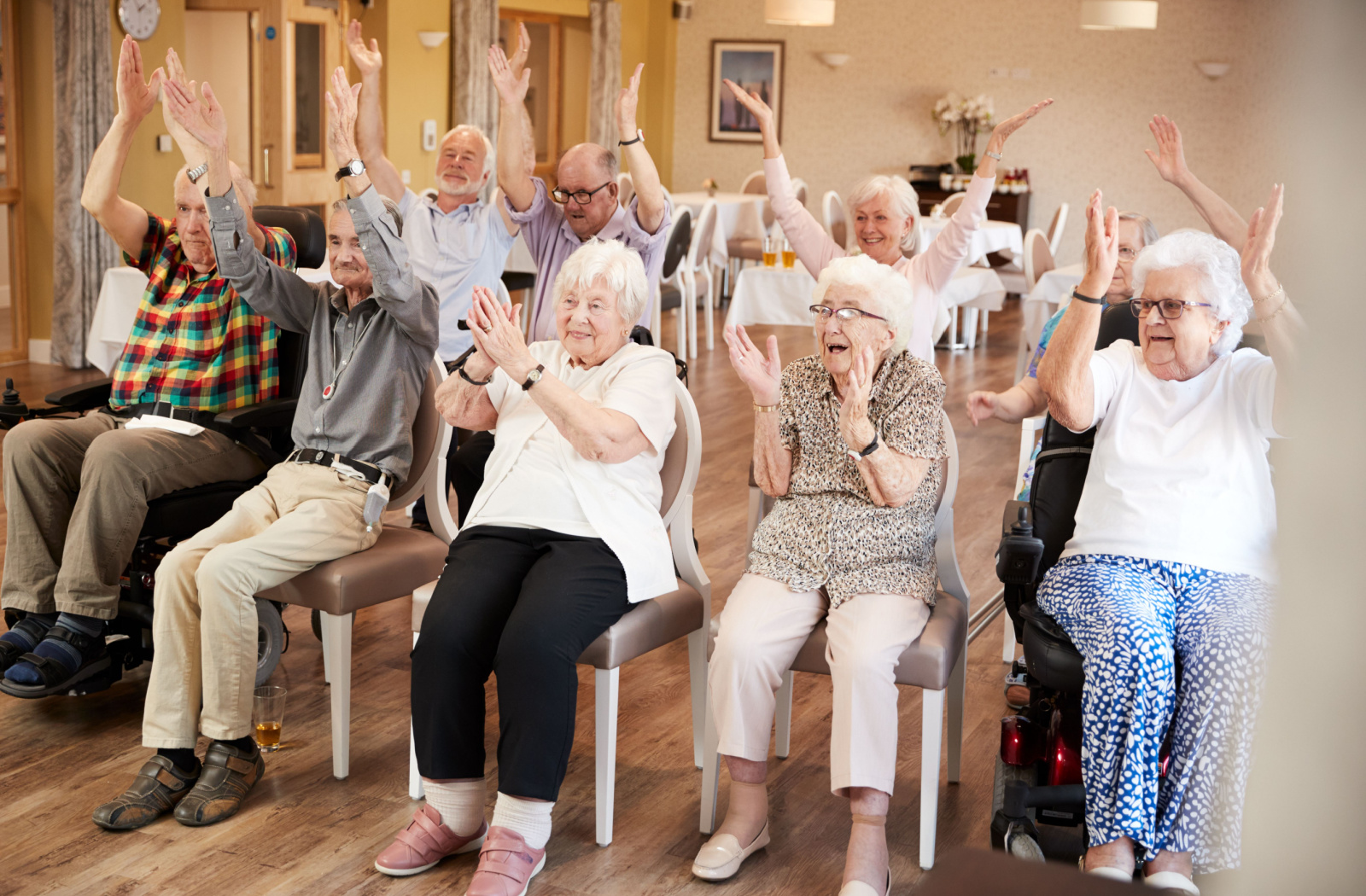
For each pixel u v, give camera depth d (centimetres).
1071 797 213
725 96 1156
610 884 212
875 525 220
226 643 230
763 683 214
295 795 240
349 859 217
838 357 220
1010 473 518
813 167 1145
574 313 231
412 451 262
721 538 419
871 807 205
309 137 758
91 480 257
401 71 841
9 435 268
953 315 772
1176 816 189
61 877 208
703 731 240
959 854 57
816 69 1127
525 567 225
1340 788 35
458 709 212
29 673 253
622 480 227
